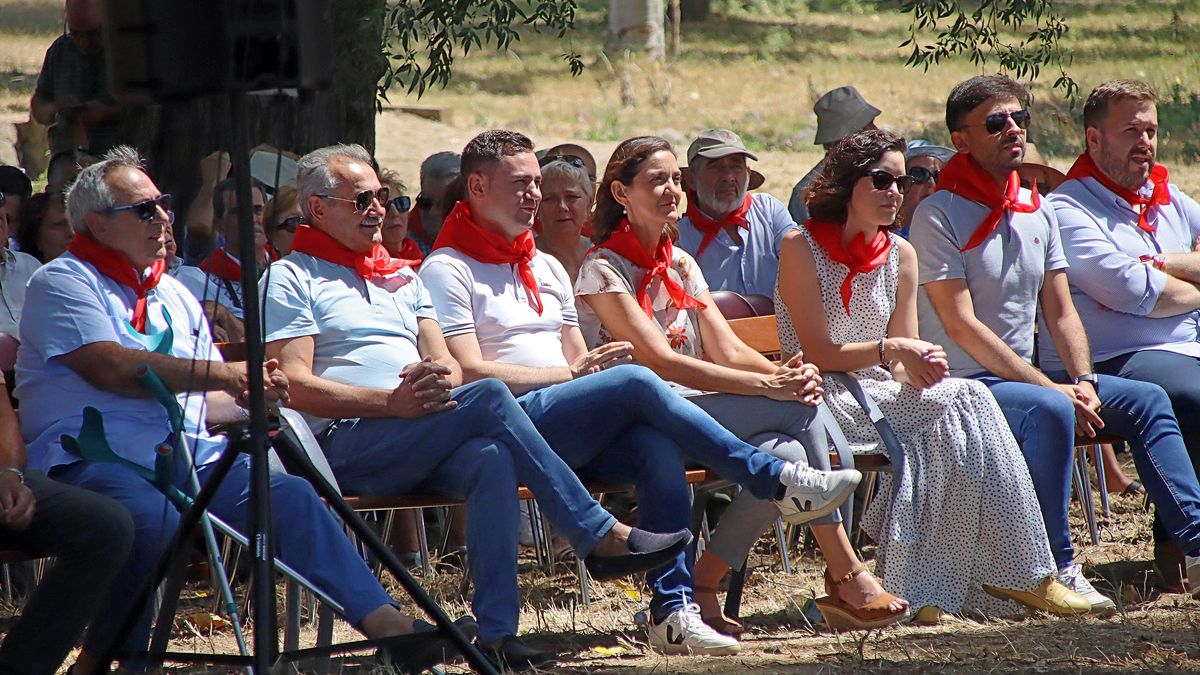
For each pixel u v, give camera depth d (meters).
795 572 14.67
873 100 52.94
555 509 11.01
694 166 16.61
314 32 8.82
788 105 53.09
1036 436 13.00
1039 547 12.62
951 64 60.19
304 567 9.98
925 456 12.78
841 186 13.05
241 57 8.49
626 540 10.99
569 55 19.62
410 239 15.62
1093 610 12.66
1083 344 14.07
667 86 53.66
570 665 11.00
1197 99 47.84
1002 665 10.71
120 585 9.96
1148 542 15.45
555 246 15.30
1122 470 18.83
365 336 11.96
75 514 9.47
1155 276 14.30
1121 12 75.56
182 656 9.02
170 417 9.90
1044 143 40.84
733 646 11.44
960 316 13.66
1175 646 11.19
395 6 18.92
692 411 11.60
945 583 12.73
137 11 8.42
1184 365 14.09
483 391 11.08
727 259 16.58
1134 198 14.84
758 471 11.47
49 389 10.43
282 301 11.67
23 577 13.52
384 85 19.09
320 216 12.04
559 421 11.67
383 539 14.46
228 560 12.88
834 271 13.22
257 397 8.91
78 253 10.62
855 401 13.07
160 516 10.02
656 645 11.61
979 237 13.73
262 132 18.52
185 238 14.70
